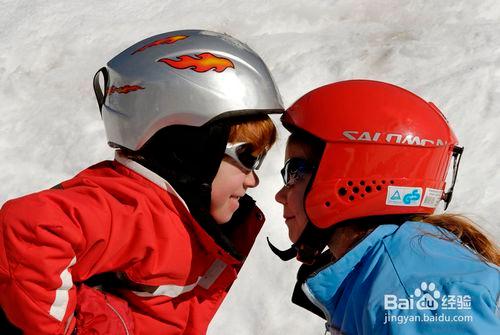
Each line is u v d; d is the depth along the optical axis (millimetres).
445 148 2053
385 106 2012
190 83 2275
